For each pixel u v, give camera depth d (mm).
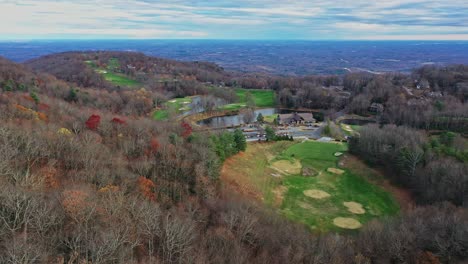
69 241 33219
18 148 52281
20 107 76375
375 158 85688
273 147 101188
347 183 77250
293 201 68000
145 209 41625
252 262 40469
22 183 40750
